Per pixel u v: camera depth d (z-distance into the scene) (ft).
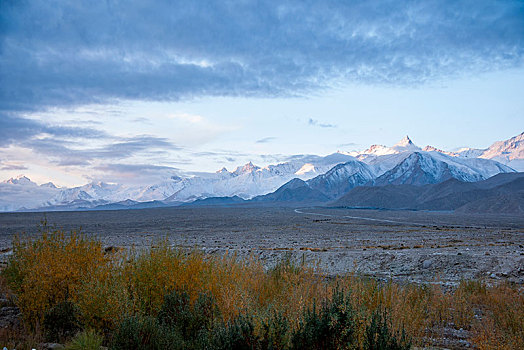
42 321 28.07
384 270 74.13
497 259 74.02
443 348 28.40
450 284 56.85
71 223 271.90
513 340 27.53
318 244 127.95
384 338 22.89
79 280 30.09
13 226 236.22
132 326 23.97
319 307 25.77
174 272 29.89
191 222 293.64
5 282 39.40
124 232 186.60
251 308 25.62
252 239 150.20
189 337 25.81
